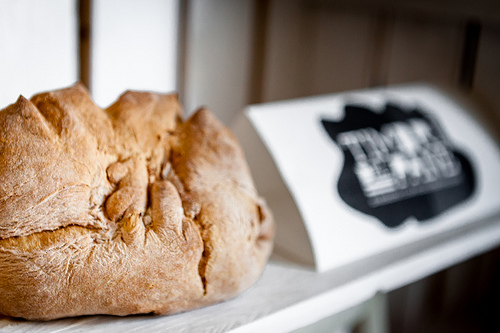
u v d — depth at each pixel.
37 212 0.62
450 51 1.13
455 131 0.98
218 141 0.70
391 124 0.92
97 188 0.64
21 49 0.84
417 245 0.86
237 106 1.21
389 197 0.86
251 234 0.69
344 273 0.78
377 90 0.98
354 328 0.81
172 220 0.65
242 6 1.14
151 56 1.01
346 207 0.82
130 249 0.63
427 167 0.90
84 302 0.63
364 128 0.89
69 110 0.65
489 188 0.97
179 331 0.65
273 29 1.20
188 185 0.67
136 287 0.63
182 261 0.64
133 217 0.64
